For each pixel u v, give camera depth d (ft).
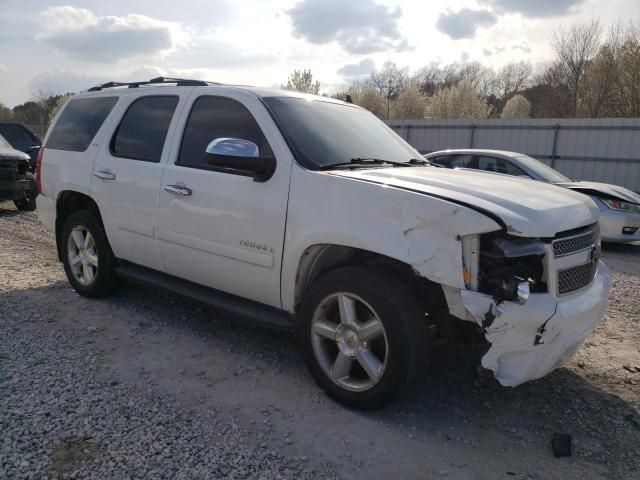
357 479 8.91
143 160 14.79
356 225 10.39
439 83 248.11
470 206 9.43
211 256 13.10
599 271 11.84
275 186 11.74
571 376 12.96
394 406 11.27
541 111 160.86
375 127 15.26
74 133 17.40
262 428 10.24
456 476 9.09
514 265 9.53
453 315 9.64
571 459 9.69
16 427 9.83
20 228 29.91
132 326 15.11
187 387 11.73
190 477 8.69
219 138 12.45
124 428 9.99
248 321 12.55
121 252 15.78
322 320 11.34
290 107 13.17
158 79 16.31
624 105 100.37
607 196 29.91
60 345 13.62
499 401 11.69
